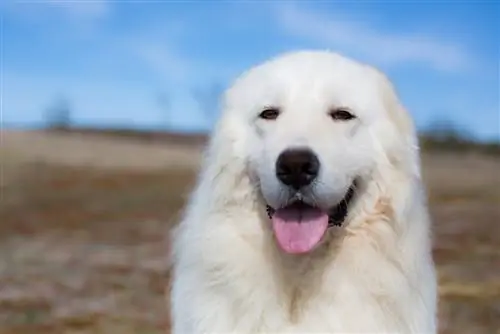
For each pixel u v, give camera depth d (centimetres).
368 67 137
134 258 341
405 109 137
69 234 425
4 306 254
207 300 130
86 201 598
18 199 607
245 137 133
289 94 132
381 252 130
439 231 411
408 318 130
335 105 132
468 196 586
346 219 132
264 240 130
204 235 131
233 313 130
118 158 1024
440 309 240
